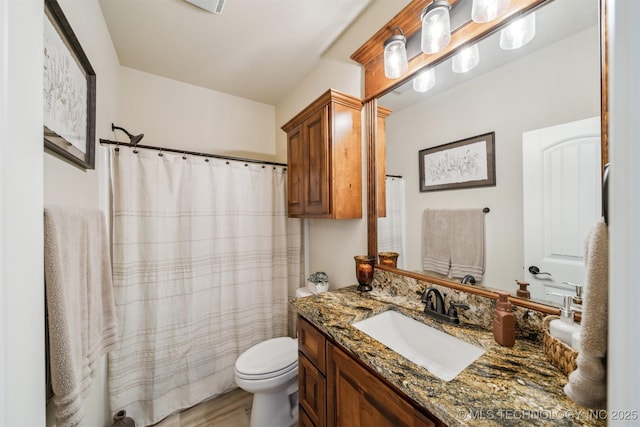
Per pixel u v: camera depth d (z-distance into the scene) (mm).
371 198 1542
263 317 2131
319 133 1556
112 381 1524
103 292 1040
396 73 1250
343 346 944
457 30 1066
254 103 2697
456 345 953
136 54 1895
